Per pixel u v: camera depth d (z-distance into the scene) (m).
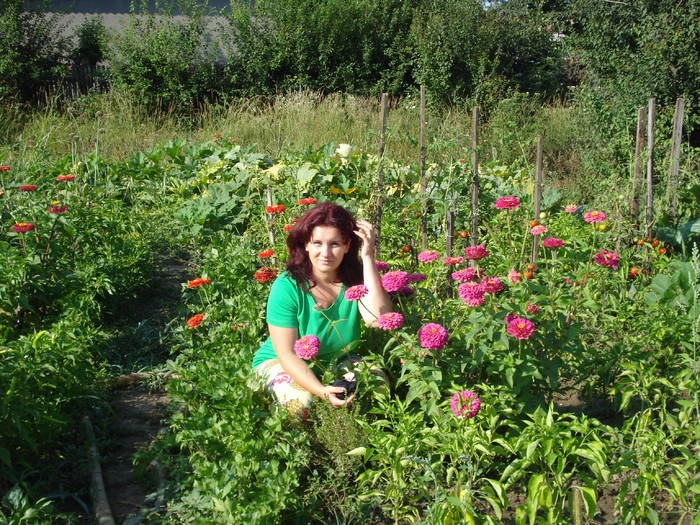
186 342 3.82
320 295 3.24
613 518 2.79
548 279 3.38
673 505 2.81
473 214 5.21
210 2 18.73
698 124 9.36
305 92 14.41
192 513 2.63
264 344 3.46
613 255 3.66
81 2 18.33
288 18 16.08
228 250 5.46
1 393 2.84
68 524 2.67
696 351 3.34
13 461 2.96
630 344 3.70
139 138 11.26
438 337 2.80
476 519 2.60
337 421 2.92
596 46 10.34
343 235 3.19
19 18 14.94
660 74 9.07
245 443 2.80
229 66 15.84
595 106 9.41
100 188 7.00
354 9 16.64
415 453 2.82
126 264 5.12
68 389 3.40
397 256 5.37
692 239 5.78
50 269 4.69
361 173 7.60
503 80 15.15
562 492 2.70
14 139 10.87
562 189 8.91
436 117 12.36
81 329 3.82
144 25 17.48
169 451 3.19
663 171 6.33
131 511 2.86
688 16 9.18
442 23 15.34
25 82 14.69
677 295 3.91
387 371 3.39
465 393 2.75
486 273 4.65
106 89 15.20
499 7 16.22
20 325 4.29
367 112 12.43
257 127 11.48
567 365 3.36
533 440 2.72
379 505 2.84
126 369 4.12
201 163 8.55
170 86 14.68
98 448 3.26
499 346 3.03
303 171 7.39
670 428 3.07
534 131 10.61
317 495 2.85
